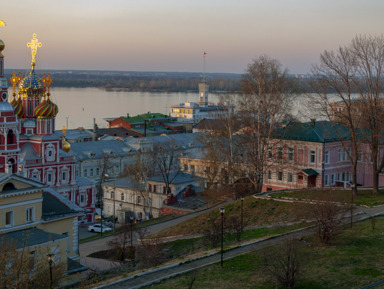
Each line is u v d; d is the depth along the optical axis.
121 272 52.59
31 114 100.69
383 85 69.75
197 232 65.06
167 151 124.88
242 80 82.31
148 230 74.62
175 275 41.66
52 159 99.75
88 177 130.12
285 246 42.09
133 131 192.12
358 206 61.16
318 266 40.88
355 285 36.62
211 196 92.00
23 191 54.28
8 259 43.66
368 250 43.84
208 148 96.00
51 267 42.53
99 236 83.00
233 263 43.62
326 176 84.44
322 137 84.19
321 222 47.03
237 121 83.44
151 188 100.12
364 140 71.69
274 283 38.28
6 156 74.19
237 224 57.53
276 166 82.56
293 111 100.50
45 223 57.03
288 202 65.00
